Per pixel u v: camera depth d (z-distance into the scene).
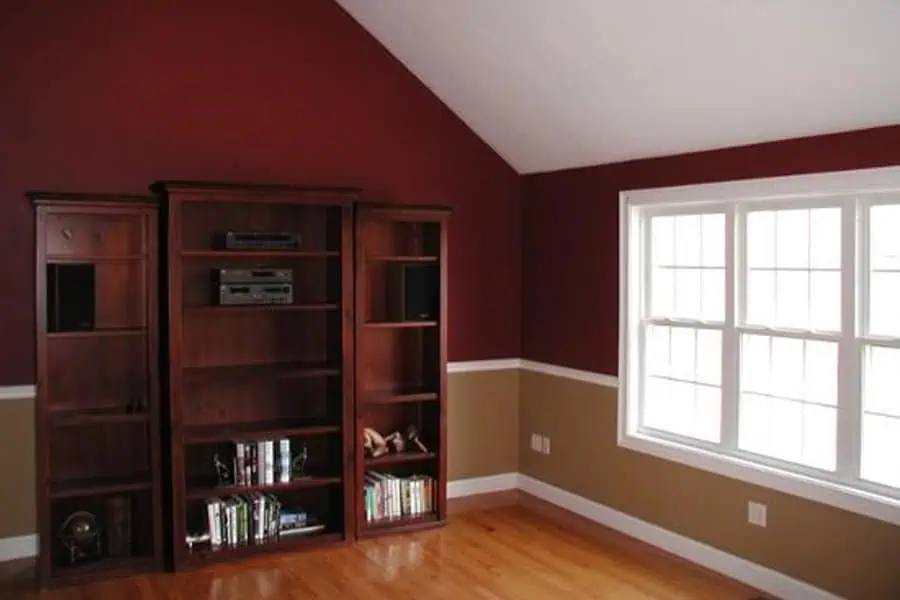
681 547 4.93
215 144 5.27
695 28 3.90
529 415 6.16
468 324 6.09
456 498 6.07
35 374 4.77
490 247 6.13
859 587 3.99
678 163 4.91
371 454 5.43
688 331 5.02
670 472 5.00
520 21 4.56
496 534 5.36
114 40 5.01
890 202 3.94
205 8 5.21
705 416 4.92
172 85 5.15
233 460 4.98
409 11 5.09
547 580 4.61
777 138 4.32
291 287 5.07
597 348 5.54
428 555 5.00
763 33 3.71
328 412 5.41
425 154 5.88
